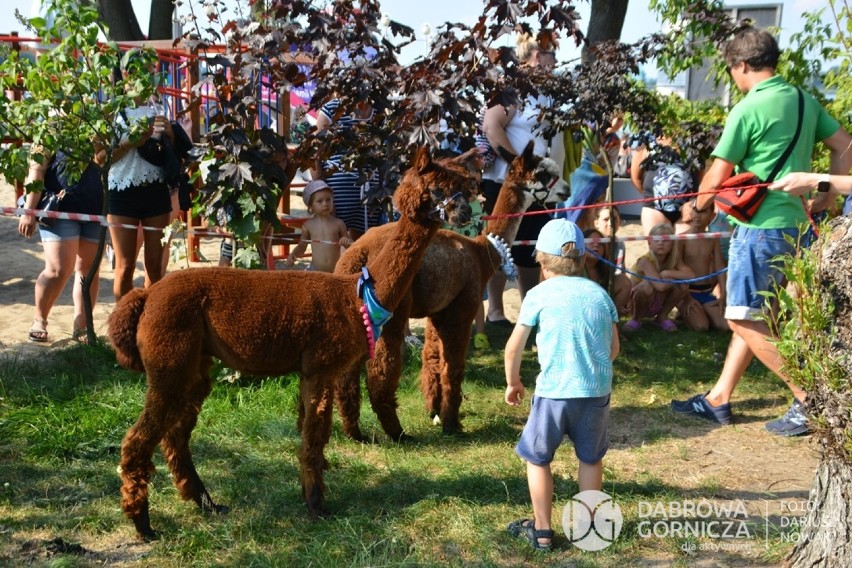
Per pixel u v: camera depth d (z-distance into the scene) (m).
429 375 5.77
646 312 8.51
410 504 4.52
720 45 7.35
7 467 4.76
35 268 9.93
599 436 4.00
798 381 3.47
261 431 5.40
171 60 8.52
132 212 6.78
